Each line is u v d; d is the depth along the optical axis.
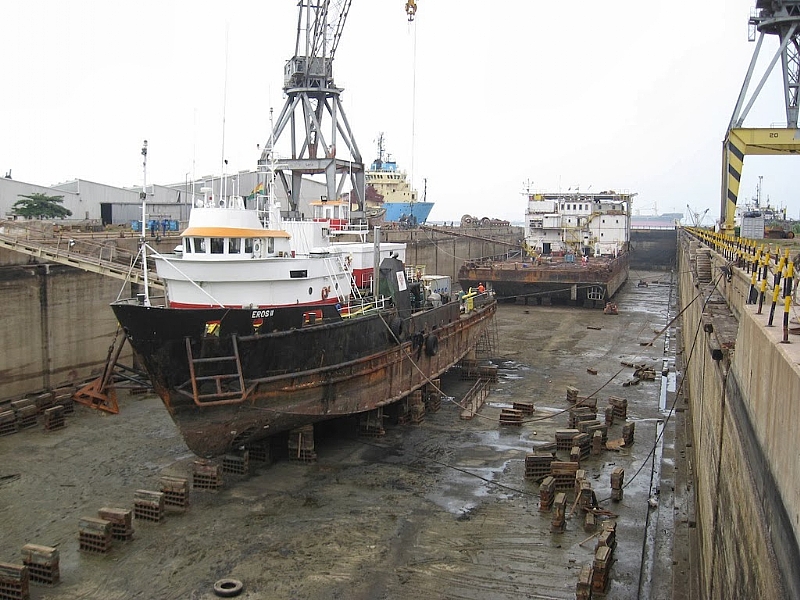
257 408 20.77
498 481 21.48
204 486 20.53
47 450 23.77
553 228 72.88
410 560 16.52
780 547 7.64
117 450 23.84
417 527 18.22
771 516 8.29
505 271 60.12
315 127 43.78
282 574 15.81
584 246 71.94
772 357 9.10
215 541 17.33
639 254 109.62
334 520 18.56
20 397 29.66
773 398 8.84
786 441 7.80
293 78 43.47
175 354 19.22
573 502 19.78
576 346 42.88
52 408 25.98
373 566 16.22
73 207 60.75
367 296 28.47
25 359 29.91
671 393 31.83
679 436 25.36
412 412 27.48
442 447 24.59
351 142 45.81
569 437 23.78
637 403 30.16
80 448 24.02
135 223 45.59
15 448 23.94
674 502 19.72
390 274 27.31
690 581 15.19
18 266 29.38
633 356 39.97
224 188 25.00
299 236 27.59
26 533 17.70
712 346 15.85
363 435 25.67
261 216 25.95
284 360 21.19
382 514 18.98
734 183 36.84
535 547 17.19
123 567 16.03
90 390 22.52
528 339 45.16
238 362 19.94
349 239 37.91
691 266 38.50
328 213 34.22
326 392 22.67
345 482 21.20
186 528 18.02
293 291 23.41
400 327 26.42
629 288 75.50
